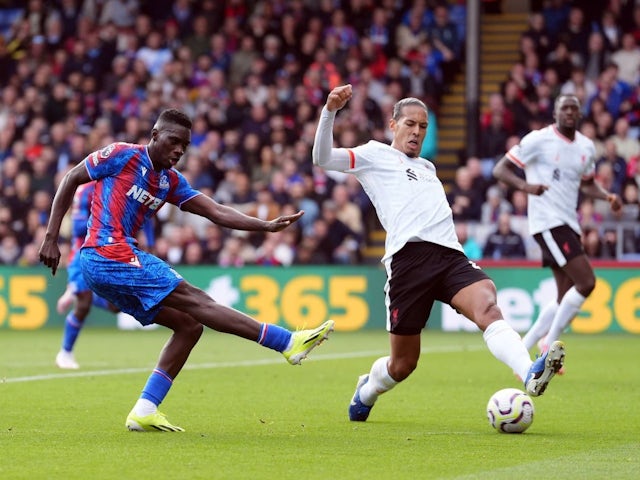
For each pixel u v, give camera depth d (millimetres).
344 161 22125
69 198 21047
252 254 58781
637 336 52438
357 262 58031
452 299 21438
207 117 64438
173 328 21344
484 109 69562
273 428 21828
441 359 39938
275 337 20469
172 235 58562
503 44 71750
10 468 16906
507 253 55125
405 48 67125
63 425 22078
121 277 20766
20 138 67250
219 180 62125
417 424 22625
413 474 16578
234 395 27969
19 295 58719
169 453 18438
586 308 53844
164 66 67688
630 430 21906
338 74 65000
